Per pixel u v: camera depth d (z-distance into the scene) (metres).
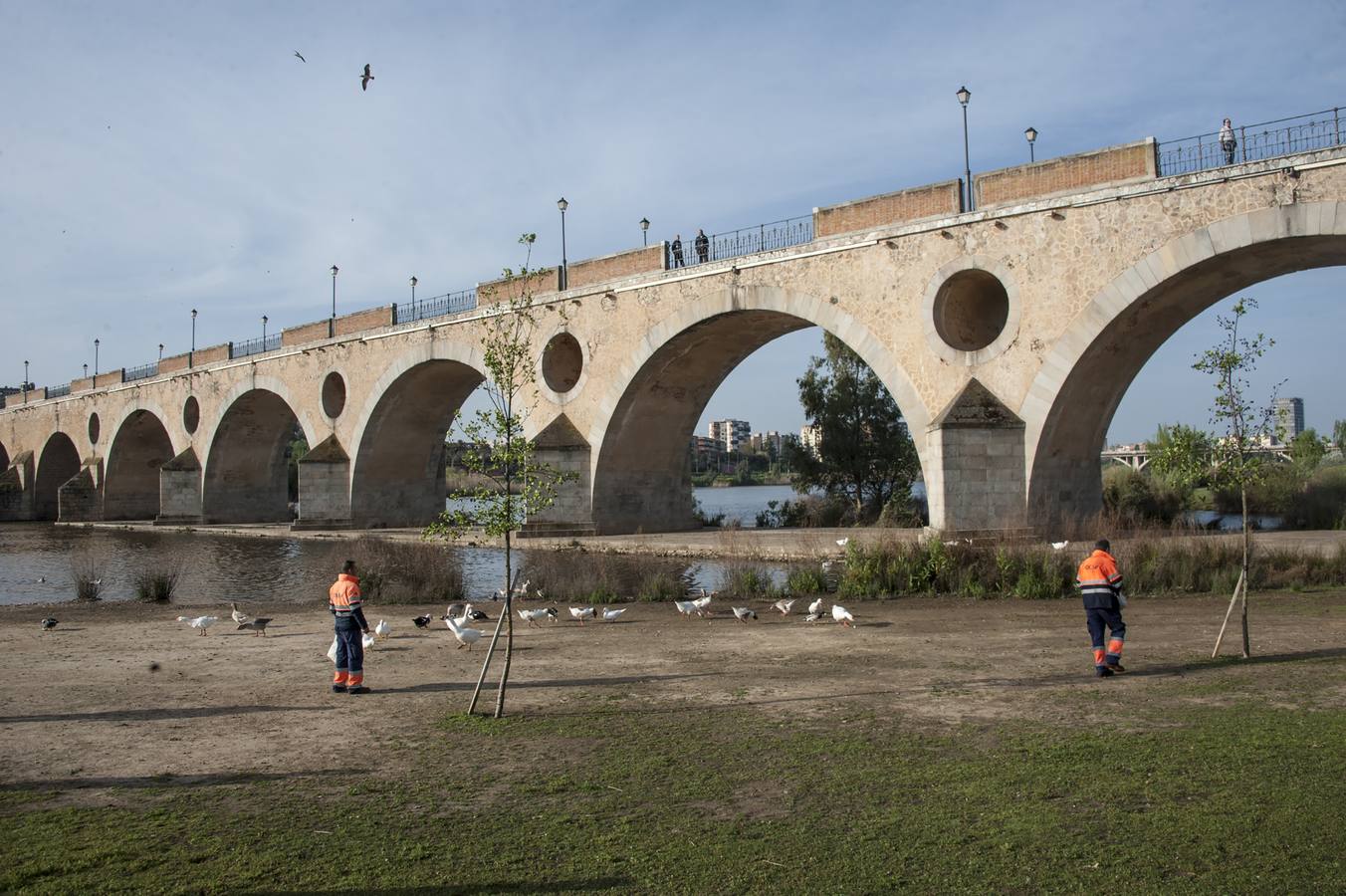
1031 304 25.42
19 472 73.19
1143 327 25.05
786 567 24.48
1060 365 24.81
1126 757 7.39
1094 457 28.05
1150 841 5.76
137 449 66.12
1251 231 21.69
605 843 5.99
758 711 9.47
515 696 10.54
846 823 6.23
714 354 36.22
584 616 16.61
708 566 26.75
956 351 26.81
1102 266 24.16
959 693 9.99
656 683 11.08
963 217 26.69
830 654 12.79
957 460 25.27
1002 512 25.45
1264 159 21.59
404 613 19.20
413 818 6.53
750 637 14.59
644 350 34.84
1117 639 10.62
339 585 11.12
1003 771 7.19
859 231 29.30
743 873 5.50
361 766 7.87
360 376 46.72
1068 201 24.69
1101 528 23.47
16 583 28.00
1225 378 11.95
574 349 40.31
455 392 47.53
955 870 5.47
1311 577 18.50
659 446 38.78
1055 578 18.64
